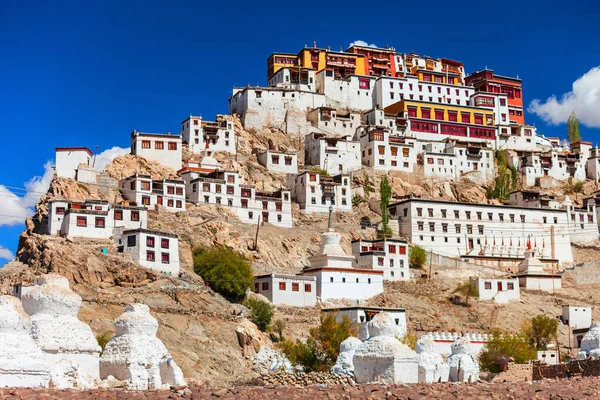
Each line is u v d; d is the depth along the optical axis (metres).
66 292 40.25
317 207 167.88
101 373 41.50
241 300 118.81
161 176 162.50
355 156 191.00
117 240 122.06
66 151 151.38
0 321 35.62
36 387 35.47
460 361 62.03
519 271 160.50
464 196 191.00
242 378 93.25
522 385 51.75
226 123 183.88
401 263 146.50
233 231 142.25
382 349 49.78
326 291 130.38
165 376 42.34
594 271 166.12
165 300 108.81
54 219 126.06
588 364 68.56
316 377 55.75
